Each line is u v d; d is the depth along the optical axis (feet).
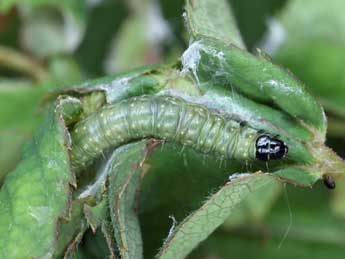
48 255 0.38
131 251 0.38
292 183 0.38
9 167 0.46
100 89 0.39
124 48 0.52
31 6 0.47
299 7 0.49
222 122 0.39
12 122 0.47
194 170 0.40
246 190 0.37
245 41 0.51
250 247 0.48
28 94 0.47
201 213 0.37
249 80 0.38
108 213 0.38
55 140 0.38
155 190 0.40
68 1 0.48
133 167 0.38
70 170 0.38
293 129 0.39
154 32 0.52
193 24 0.38
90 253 0.42
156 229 0.41
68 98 0.39
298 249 0.49
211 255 0.48
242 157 0.39
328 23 0.49
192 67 0.39
